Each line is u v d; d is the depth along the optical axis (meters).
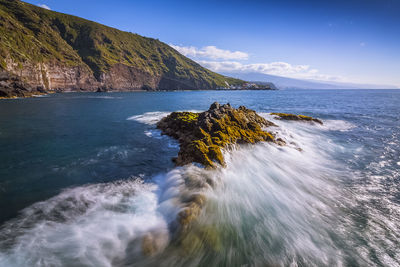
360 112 36.19
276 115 26.03
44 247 5.62
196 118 20.11
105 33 179.25
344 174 10.73
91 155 13.92
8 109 36.44
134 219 6.86
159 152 14.70
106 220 6.80
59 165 12.10
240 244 5.88
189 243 5.83
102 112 35.97
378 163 12.23
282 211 7.50
